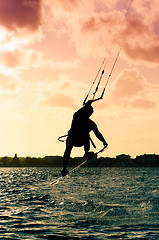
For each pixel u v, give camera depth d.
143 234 16.06
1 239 15.16
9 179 82.19
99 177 87.44
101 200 29.53
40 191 41.19
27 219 20.48
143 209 23.73
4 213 22.83
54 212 23.14
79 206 26.05
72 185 52.47
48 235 15.97
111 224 18.66
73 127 10.15
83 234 16.17
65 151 10.35
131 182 60.34
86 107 10.20
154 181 63.88
